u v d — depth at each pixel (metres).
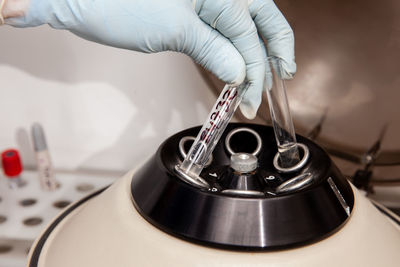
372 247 0.47
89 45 0.80
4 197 0.83
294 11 0.67
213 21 0.50
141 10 0.47
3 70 0.84
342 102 0.73
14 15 0.47
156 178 0.49
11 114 0.88
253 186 0.50
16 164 0.83
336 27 0.68
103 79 0.83
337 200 0.48
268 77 0.53
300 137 0.58
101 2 0.46
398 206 0.80
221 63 0.50
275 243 0.43
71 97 0.85
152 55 0.80
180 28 0.48
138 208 0.49
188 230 0.44
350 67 0.70
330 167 0.50
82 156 0.91
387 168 0.73
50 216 0.78
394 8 0.64
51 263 0.51
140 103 0.85
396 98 0.70
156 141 0.88
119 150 0.90
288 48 0.56
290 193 0.45
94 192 0.70
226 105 0.51
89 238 0.50
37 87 0.85
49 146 0.90
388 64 0.68
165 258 0.44
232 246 0.43
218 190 0.48
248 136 0.59
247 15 0.50
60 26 0.48
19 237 0.73
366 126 0.73
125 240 0.46
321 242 0.45
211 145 0.51
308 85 0.72
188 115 0.85
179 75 0.81
